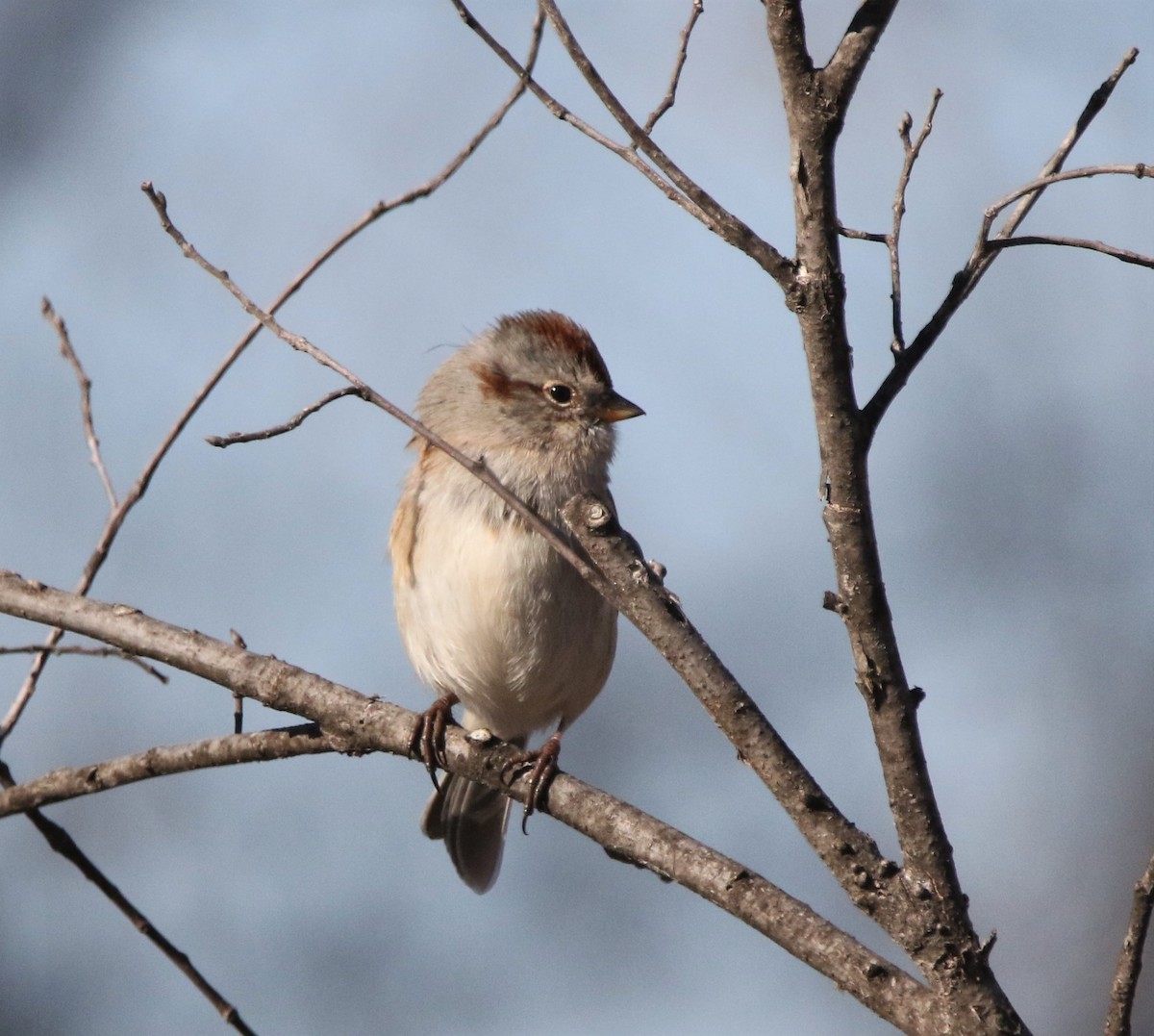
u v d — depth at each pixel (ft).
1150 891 17.78
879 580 18.35
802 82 17.56
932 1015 18.83
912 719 18.65
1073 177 18.10
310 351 22.03
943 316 18.42
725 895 21.04
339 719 26.32
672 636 20.02
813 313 17.78
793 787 19.49
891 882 19.02
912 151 18.62
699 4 22.18
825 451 18.25
